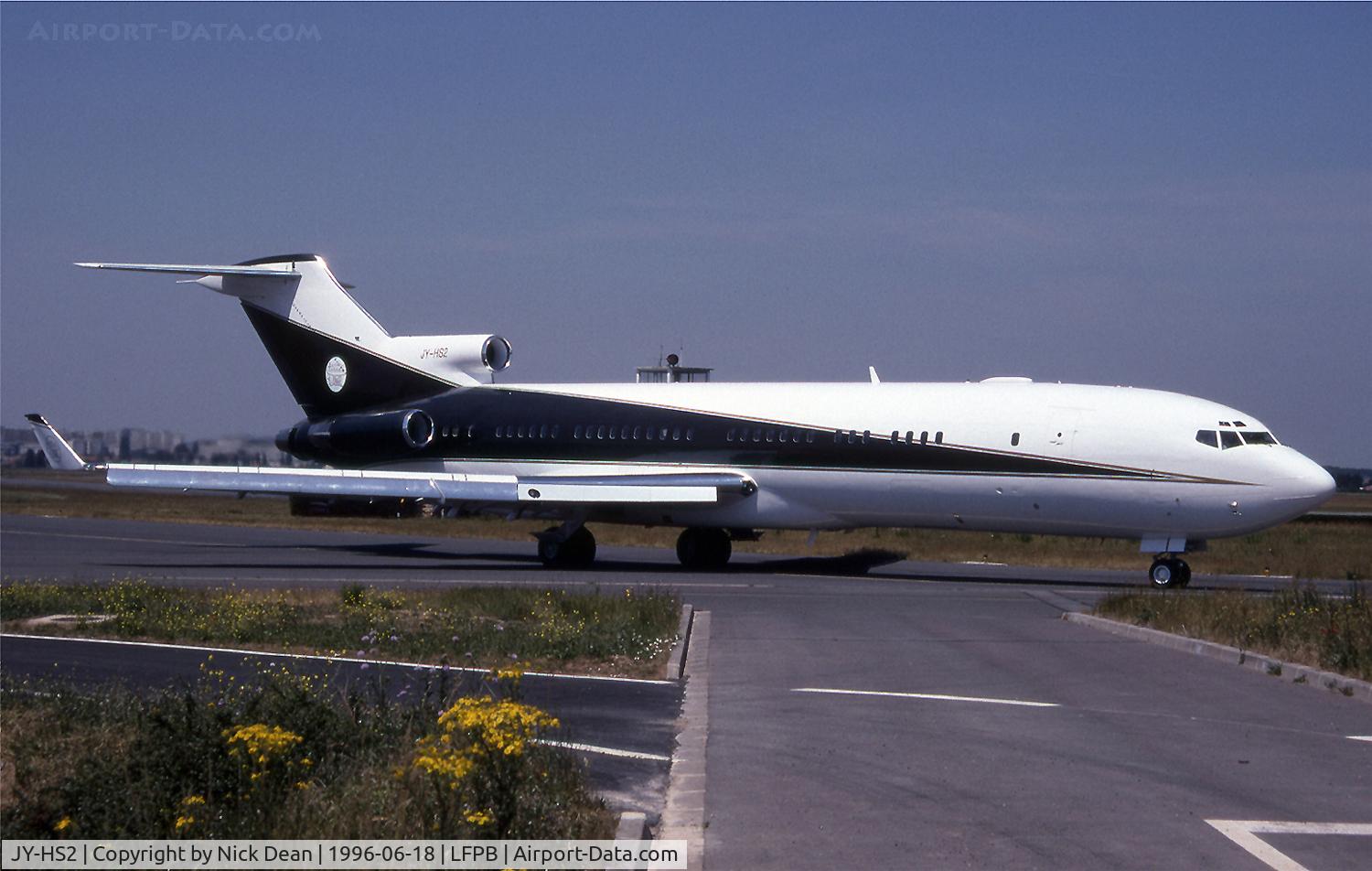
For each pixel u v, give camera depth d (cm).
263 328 3969
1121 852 831
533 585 2744
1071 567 3488
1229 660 1653
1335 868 800
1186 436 2667
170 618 1986
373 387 3822
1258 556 3966
